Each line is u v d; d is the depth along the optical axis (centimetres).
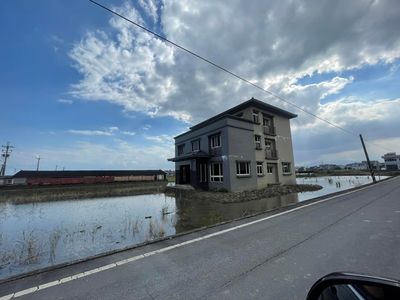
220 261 421
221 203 1413
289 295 297
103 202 1775
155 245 529
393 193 1467
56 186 3866
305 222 711
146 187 3372
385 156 8150
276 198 1533
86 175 4884
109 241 702
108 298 302
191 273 374
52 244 669
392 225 637
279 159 2519
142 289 325
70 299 301
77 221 1043
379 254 425
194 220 941
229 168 1902
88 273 381
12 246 679
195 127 2402
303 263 398
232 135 1986
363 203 1067
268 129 2458
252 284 330
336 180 3559
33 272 384
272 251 464
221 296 300
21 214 1305
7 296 311
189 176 2492
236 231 635
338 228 625
